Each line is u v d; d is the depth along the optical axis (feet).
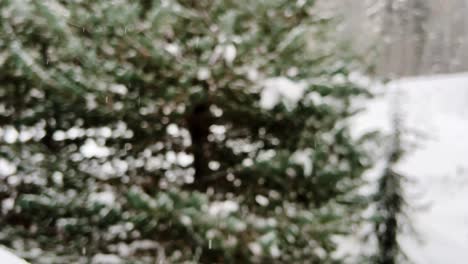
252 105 13.43
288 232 12.61
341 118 14.08
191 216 11.81
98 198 12.51
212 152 14.55
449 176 44.11
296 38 12.44
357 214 14.39
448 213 37.29
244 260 12.55
